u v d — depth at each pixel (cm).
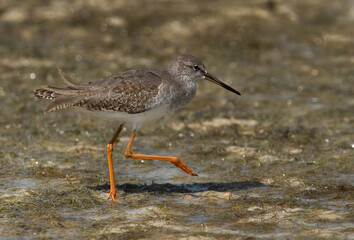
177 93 1077
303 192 1067
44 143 1352
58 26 2380
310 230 895
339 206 996
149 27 2411
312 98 1767
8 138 1377
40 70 1948
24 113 1580
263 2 2688
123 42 2272
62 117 1559
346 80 1948
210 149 1331
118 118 1062
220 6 2630
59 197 1028
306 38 2420
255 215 959
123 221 931
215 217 950
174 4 2661
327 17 2675
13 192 1048
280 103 1722
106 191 1071
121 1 2639
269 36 2398
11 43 2189
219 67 2069
